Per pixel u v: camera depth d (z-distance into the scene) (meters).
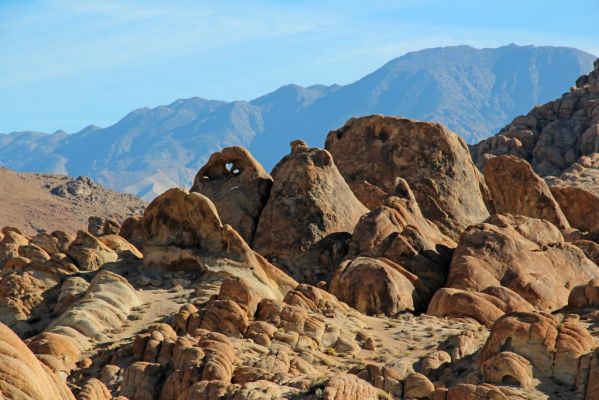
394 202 151.88
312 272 145.75
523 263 134.75
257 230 152.00
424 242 139.75
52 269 126.31
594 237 174.25
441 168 177.12
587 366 82.94
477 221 175.62
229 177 165.88
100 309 110.31
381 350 101.50
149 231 131.75
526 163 186.12
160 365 90.50
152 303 117.12
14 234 151.88
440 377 88.50
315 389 76.88
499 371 83.50
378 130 183.38
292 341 99.44
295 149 161.62
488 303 118.38
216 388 79.50
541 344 85.25
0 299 120.94
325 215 151.25
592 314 111.56
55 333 103.62
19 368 50.84
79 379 93.62
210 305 103.50
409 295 126.56
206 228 130.50
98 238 141.38
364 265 127.56
